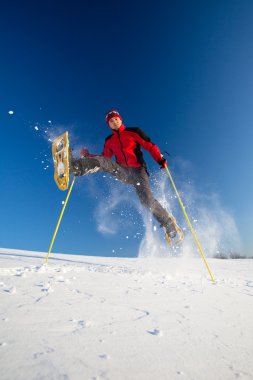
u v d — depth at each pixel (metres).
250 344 1.72
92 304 2.13
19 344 1.38
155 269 4.91
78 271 3.58
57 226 4.29
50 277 2.99
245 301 2.79
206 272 5.24
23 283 2.61
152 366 1.32
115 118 4.78
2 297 2.12
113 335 1.61
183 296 2.68
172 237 5.03
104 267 4.41
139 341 1.57
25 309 1.89
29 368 1.17
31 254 6.77
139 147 4.86
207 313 2.22
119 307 2.13
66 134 3.87
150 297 2.52
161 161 4.75
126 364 1.30
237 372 1.36
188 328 1.86
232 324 2.05
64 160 3.88
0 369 1.15
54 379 1.11
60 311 1.91
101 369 1.23
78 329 1.64
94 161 4.14
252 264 8.43
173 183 4.69
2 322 1.64
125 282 3.08
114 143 4.85
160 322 1.91
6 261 4.21
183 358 1.44
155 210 4.84
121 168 4.63
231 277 4.71
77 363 1.26
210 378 1.28
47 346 1.39
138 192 4.83
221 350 1.59
